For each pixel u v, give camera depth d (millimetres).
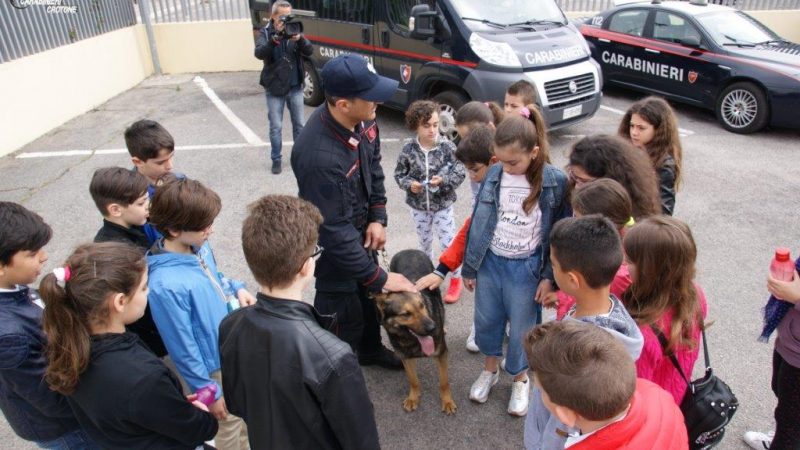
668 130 3232
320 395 1631
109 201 2621
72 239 5324
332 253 2756
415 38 7332
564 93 6965
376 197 3268
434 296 3332
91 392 1763
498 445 3092
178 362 2320
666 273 1983
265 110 9180
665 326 2055
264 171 6812
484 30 6918
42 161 7219
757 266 4711
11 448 3100
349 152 2723
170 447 1932
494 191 2938
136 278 1823
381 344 3688
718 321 4031
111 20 10172
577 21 10195
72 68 8844
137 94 10297
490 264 3043
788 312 2363
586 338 1518
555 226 2057
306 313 1739
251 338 1714
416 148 4145
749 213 5621
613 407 1441
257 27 9555
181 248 2426
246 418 1804
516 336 3051
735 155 7145
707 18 8453
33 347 1920
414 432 3191
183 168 6914
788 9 11828
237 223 5566
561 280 2037
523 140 2619
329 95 2562
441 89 7520
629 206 2326
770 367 3576
